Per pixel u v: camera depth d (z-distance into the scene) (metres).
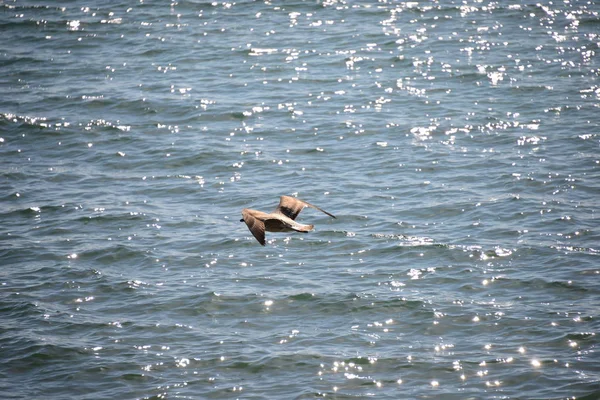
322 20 50.06
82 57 46.44
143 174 34.78
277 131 37.75
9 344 23.59
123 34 48.94
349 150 35.88
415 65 43.94
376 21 49.62
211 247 28.97
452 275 26.80
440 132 37.09
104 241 29.56
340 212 30.94
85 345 23.59
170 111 39.97
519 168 33.66
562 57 44.44
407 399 21.08
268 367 22.47
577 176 32.88
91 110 40.34
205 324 24.66
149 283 26.88
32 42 48.31
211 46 46.97
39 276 27.38
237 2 52.78
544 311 24.61
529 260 27.44
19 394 21.58
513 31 48.03
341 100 40.50
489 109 39.06
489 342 23.33
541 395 21.00
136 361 22.88
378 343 23.45
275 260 28.14
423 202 31.45
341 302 25.41
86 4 53.41
